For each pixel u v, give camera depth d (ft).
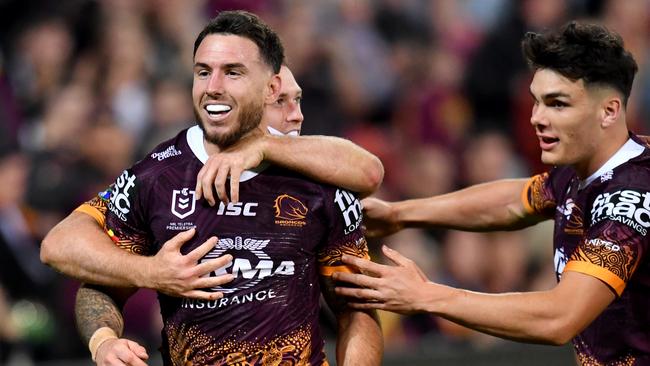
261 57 51.60
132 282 51.39
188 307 51.96
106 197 55.01
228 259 51.08
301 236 52.16
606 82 53.06
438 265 106.01
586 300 51.70
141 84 118.42
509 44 134.72
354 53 134.00
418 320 100.22
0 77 112.47
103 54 118.83
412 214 62.85
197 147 52.54
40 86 118.93
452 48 144.15
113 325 53.72
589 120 53.36
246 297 51.55
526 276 108.99
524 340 52.08
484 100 134.10
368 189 53.42
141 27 124.26
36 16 124.77
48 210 100.68
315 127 124.16
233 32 51.29
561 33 53.21
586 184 55.01
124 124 113.50
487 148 123.65
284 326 51.83
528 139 130.00
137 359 50.55
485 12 148.46
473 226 62.69
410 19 144.25
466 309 51.88
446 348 94.38
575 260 52.70
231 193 50.21
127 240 53.31
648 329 54.34
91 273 52.39
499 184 62.28
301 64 127.34
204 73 51.37
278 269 51.85
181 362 52.49
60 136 107.24
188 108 118.62
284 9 135.13
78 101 110.63
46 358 92.53
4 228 95.66
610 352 55.06
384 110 133.80
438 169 119.75
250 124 51.49
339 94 129.59
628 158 54.13
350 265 53.36
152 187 52.47
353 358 53.52
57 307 94.17
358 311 54.90
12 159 99.96
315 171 51.98
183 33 127.34
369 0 142.10
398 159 122.93
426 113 130.72
